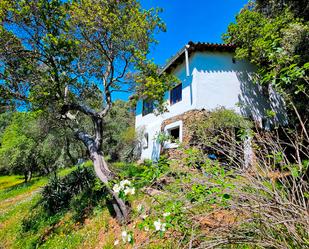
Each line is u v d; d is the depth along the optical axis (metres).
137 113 17.28
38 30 6.59
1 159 20.23
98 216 6.33
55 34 6.44
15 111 7.24
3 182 26.41
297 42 6.54
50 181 9.74
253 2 12.31
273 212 1.92
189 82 10.52
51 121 10.51
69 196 8.52
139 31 7.13
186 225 2.21
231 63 11.05
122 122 21.91
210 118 8.23
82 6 6.52
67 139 14.77
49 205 8.18
